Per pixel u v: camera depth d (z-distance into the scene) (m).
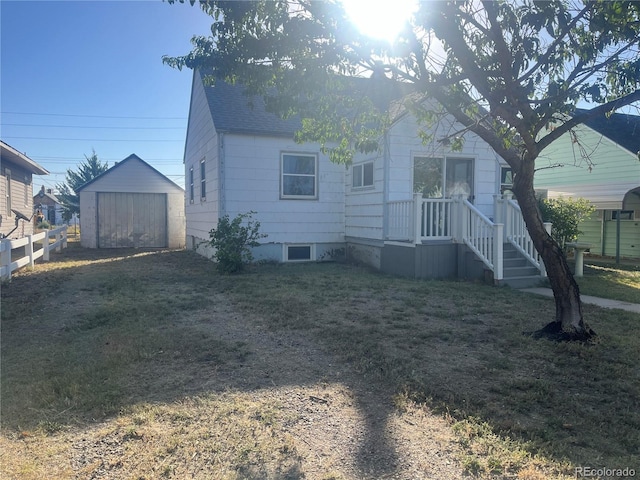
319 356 4.78
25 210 18.53
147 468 2.82
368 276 9.97
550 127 7.35
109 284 8.81
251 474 2.77
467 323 6.05
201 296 7.68
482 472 2.79
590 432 3.25
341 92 7.05
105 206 18.59
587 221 16.67
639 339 5.36
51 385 3.99
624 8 4.91
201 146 14.42
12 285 8.75
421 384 4.03
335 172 12.98
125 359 4.61
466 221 9.88
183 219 19.62
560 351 4.93
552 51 5.50
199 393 3.86
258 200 12.16
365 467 2.85
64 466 2.84
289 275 10.05
